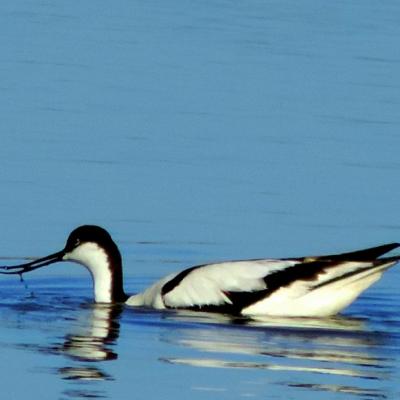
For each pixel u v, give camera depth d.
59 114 24.48
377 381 12.81
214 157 22.28
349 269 14.91
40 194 20.14
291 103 26.02
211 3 37.28
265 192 20.69
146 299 15.79
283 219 19.62
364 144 23.41
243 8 36.56
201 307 15.33
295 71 28.67
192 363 13.27
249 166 21.89
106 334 14.40
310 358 13.55
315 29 33.69
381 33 33.44
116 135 23.33
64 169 21.31
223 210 19.86
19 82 26.77
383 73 28.89
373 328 14.84
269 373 12.99
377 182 21.44
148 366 13.20
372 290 16.78
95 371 12.96
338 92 27.00
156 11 35.50
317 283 14.95
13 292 16.56
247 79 27.78
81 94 26.00
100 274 16.03
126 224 19.12
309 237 18.98
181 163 21.91
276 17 35.34
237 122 24.45
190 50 30.36
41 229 18.83
